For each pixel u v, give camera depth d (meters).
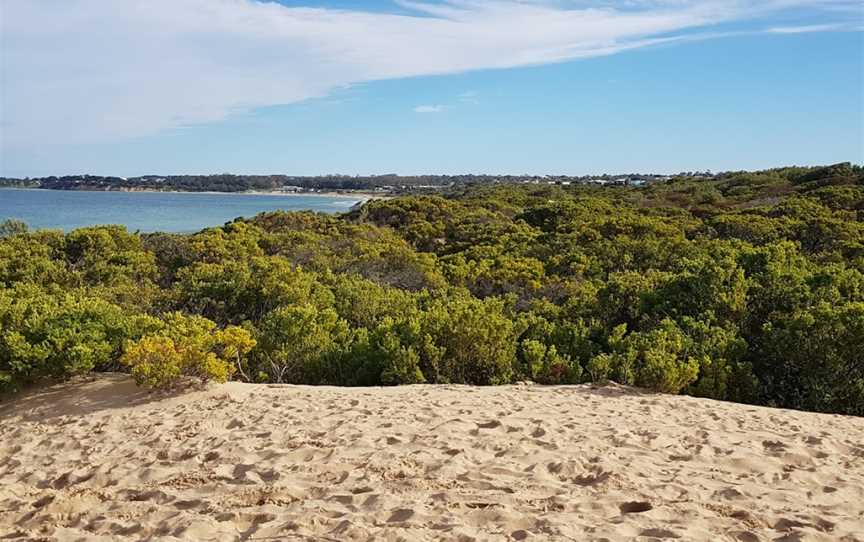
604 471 5.02
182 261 21.25
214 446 6.20
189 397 8.00
